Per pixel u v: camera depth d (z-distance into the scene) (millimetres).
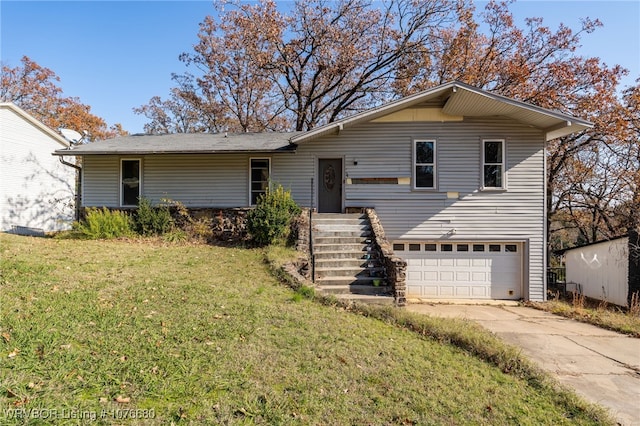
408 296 11703
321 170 12492
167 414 2703
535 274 11383
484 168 11562
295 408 2947
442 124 11656
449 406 3205
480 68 18766
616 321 7375
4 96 27156
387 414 2998
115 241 11023
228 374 3355
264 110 25266
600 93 16500
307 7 19844
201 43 22734
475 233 11547
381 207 11836
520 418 3129
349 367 3748
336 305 6082
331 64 20375
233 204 12898
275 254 9078
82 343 3682
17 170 15703
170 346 3793
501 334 6445
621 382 4273
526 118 11031
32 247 8914
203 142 13352
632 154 17172
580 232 22578
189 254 9367
